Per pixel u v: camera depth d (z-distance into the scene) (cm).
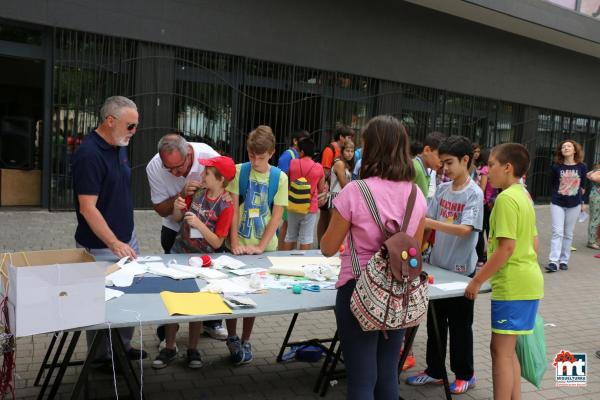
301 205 594
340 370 353
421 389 347
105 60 879
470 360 340
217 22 965
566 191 731
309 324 458
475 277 282
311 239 630
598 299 603
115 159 313
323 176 629
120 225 321
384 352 243
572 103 1612
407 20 1206
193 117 967
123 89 897
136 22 890
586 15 1410
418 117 1274
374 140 234
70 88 856
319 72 1104
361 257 232
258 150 350
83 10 846
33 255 247
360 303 221
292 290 285
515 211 271
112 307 237
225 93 994
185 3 928
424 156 400
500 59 1402
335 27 1104
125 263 302
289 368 367
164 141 329
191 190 346
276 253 372
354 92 1160
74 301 207
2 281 222
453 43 1298
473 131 1387
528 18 1275
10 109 1160
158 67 921
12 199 927
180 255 341
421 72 1253
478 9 1209
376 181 233
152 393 320
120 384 326
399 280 218
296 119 1082
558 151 737
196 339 354
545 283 668
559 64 1548
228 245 371
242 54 998
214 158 336
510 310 278
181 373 349
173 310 233
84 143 304
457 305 332
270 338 421
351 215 231
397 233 224
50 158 865
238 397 322
